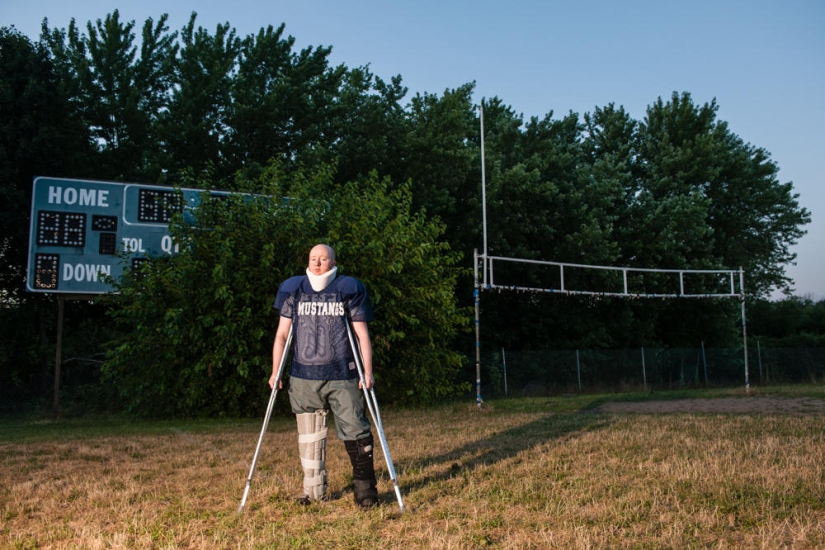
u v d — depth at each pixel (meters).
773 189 31.78
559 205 25.44
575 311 25.70
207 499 4.70
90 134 19.62
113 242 13.50
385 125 22.56
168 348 12.44
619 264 26.48
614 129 31.53
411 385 13.89
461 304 23.88
